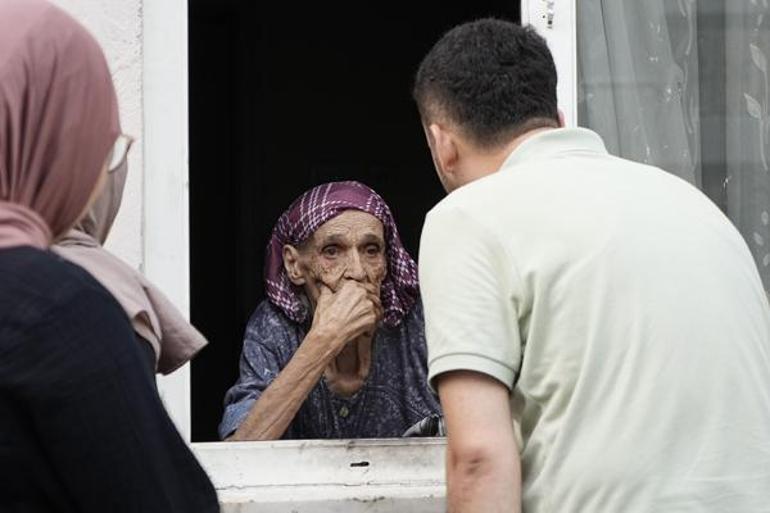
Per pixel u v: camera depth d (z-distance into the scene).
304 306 7.22
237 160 11.76
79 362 3.66
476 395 4.80
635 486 4.69
